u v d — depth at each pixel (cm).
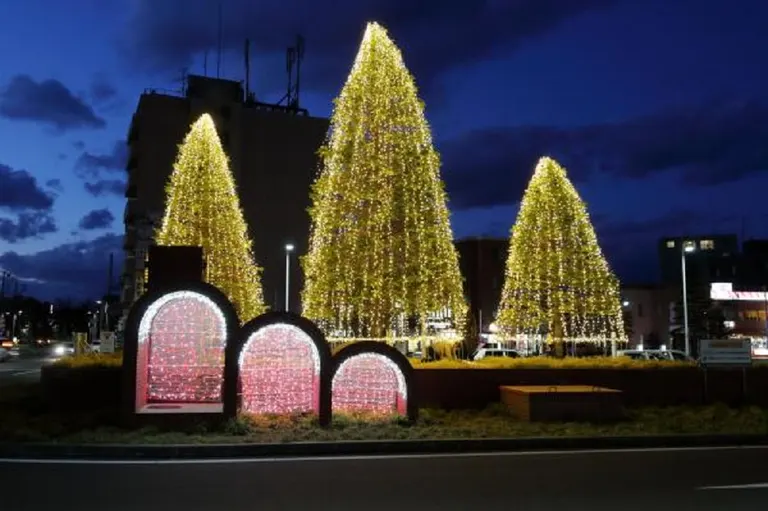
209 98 7000
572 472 1121
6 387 2134
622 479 1062
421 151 1917
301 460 1223
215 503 882
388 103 1892
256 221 6919
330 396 1497
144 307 1480
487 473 1108
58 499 901
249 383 1566
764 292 7038
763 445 1451
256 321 1500
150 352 1620
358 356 1581
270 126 7094
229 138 6900
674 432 1503
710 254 8181
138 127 7038
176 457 1241
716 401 1944
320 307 1888
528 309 2458
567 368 1902
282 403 1573
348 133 1917
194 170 2625
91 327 10088
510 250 2581
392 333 1889
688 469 1155
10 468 1124
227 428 1406
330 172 1934
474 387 1850
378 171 1858
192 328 1639
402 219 1866
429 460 1235
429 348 2269
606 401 1659
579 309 2459
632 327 6950
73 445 1253
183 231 2578
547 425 1544
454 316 1998
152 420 1444
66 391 1730
